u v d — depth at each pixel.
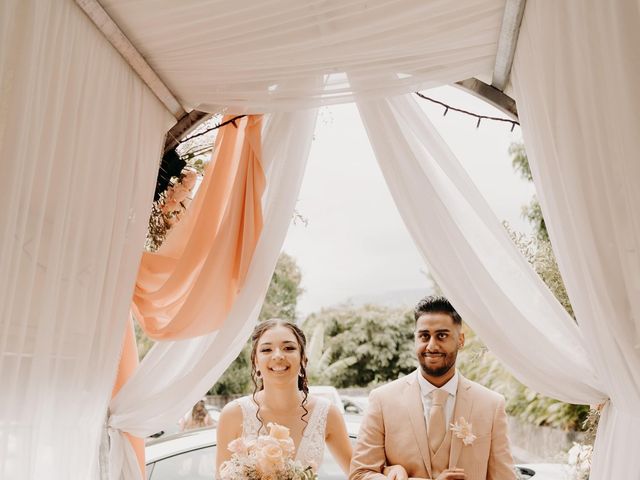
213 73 3.02
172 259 3.28
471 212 3.04
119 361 3.07
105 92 2.84
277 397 3.25
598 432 2.81
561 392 2.88
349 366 15.11
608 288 2.11
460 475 2.65
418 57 2.87
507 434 2.88
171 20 2.72
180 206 3.57
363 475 2.82
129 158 3.02
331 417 3.35
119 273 3.04
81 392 2.79
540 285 2.96
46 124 2.46
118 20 2.74
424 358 2.91
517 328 2.91
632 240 1.96
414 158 3.02
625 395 2.38
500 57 2.83
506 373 10.04
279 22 2.71
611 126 1.94
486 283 2.93
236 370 13.46
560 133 2.23
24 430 2.41
